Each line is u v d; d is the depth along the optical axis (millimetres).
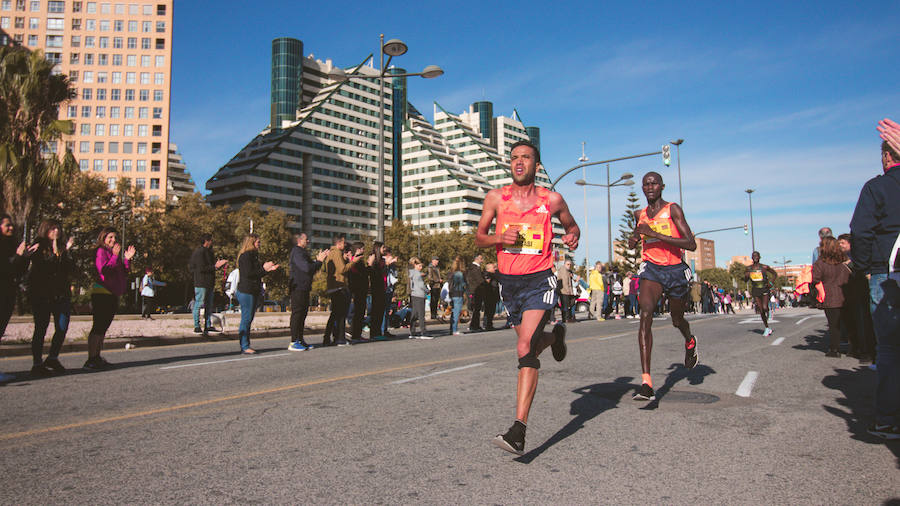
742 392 5609
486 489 2992
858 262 4188
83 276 41688
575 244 4004
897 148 3760
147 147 94375
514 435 3373
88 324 16328
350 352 9898
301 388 6023
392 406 5059
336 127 137125
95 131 93250
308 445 3832
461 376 6750
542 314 3701
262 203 121375
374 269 13094
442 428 4270
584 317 25609
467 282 16266
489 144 194125
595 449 3703
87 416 4758
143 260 52875
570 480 3127
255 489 3006
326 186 133875
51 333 13250
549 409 4879
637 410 4832
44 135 21047
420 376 6781
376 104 147375
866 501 2793
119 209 50844
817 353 8992
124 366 8188
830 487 2992
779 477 3152
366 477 3189
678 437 3975
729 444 3801
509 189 3975
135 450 3738
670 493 2920
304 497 2887
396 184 154250
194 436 4082
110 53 94438
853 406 4938
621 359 8297
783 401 5168
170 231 55438
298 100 148500
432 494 2922
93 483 3104
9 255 6727
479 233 4023
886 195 4043
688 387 5906
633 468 3322
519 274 3799
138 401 5402
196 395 5684
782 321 18766
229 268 59938
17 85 20688
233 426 4367
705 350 9500
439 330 16531
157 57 95750
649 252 5582
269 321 19984
